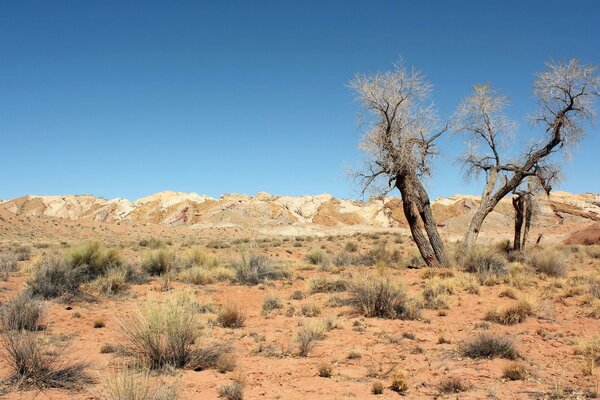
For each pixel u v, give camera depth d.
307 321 12.24
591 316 13.59
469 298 16.44
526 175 25.36
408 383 7.90
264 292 18.30
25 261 26.48
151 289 17.98
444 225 89.25
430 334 11.66
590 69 22.98
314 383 7.89
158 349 8.71
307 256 29.14
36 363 7.46
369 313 13.82
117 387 6.19
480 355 9.59
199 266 23.83
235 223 113.06
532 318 13.40
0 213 69.88
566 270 22.88
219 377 8.13
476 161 27.09
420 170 24.14
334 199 130.88
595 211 89.88
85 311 13.89
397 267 25.06
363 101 23.41
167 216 128.25
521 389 7.57
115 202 145.62
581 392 7.32
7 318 10.73
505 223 86.69
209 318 12.98
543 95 24.22
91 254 19.77
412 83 23.05
